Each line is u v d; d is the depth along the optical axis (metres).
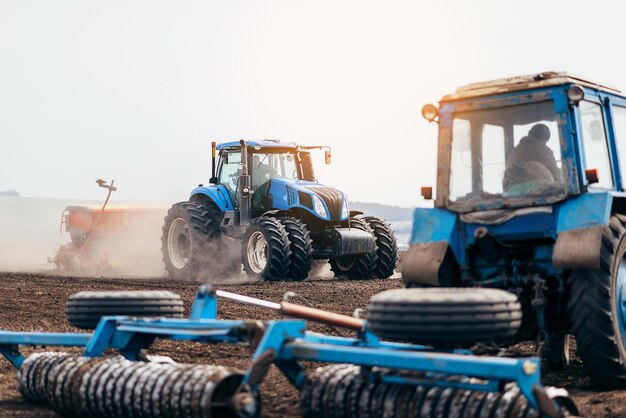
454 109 6.61
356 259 16.75
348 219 16.67
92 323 5.93
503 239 6.37
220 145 17.55
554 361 6.82
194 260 16.94
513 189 6.37
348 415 4.49
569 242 5.92
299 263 15.74
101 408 4.86
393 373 4.45
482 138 6.53
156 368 4.77
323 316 5.28
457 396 4.15
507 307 4.52
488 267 6.49
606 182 6.57
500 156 6.46
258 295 12.98
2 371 6.89
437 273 6.27
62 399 5.12
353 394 4.50
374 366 4.51
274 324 4.57
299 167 17.50
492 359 3.97
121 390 4.76
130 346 5.38
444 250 6.36
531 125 6.38
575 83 6.25
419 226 6.61
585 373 6.18
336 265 17.05
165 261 17.70
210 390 4.36
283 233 15.73
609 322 5.95
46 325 9.64
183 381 4.51
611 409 5.38
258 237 16.22
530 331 6.46
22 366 5.63
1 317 10.35
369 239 16.56
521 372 3.87
